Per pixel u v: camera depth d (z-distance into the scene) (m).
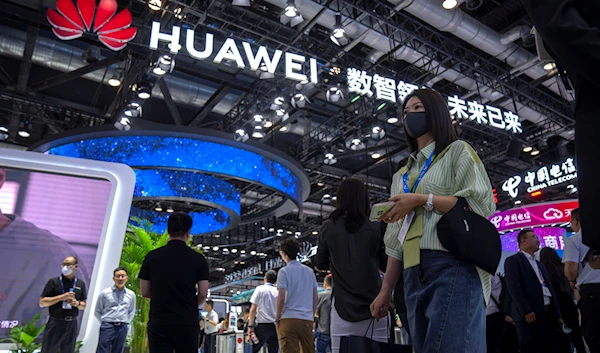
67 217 4.87
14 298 4.49
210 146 9.83
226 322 9.88
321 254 2.38
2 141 12.39
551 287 3.45
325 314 5.48
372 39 8.84
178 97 10.60
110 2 5.87
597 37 0.76
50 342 4.19
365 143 11.61
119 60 8.75
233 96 11.32
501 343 4.11
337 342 2.15
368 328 1.96
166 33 7.11
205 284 2.92
